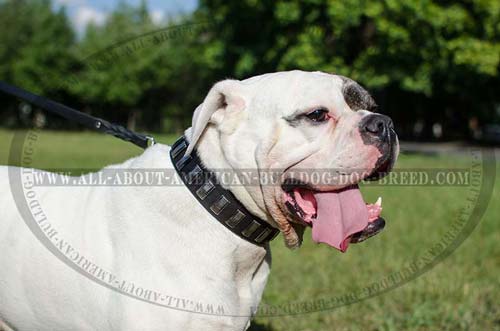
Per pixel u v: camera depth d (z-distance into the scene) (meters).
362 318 4.62
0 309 2.94
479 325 4.51
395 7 13.67
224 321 2.61
